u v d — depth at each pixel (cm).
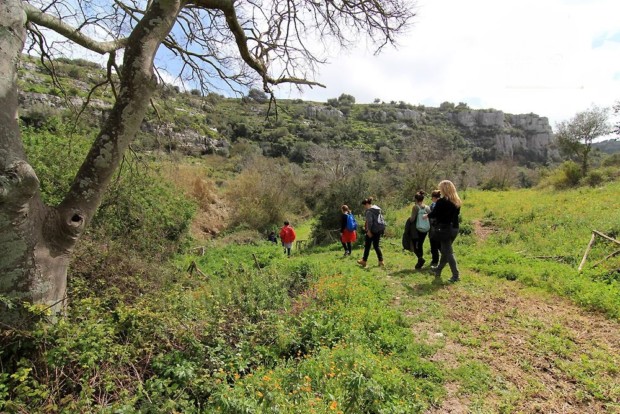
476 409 345
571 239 1010
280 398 309
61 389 309
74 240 386
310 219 2791
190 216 1486
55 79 645
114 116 400
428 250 1076
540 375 396
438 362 428
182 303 489
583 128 2595
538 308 575
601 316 532
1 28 338
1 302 330
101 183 398
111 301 527
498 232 1296
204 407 329
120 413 270
